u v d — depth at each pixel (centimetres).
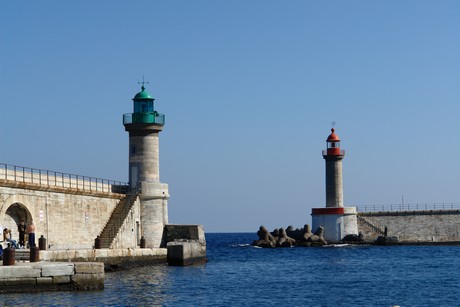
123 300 4662
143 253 7438
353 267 8338
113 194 7819
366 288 5997
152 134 8462
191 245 8094
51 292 4594
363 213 13675
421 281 6619
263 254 11294
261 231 14075
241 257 10462
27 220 6172
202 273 7094
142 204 8300
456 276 7094
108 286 5531
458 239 13525
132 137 8462
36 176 6331
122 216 7800
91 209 7319
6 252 4578
